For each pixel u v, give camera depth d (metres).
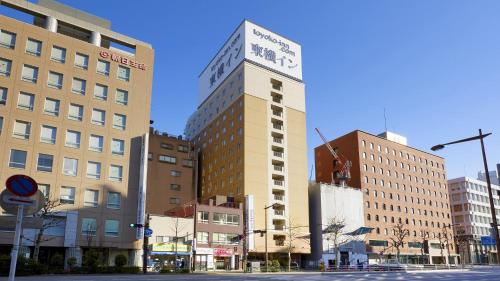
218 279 31.20
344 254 85.75
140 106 56.75
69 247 46.88
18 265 34.56
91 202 49.97
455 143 21.42
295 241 78.56
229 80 91.12
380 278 35.41
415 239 105.06
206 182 93.44
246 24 88.62
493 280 32.78
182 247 60.06
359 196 93.56
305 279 32.53
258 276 37.41
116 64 56.44
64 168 49.28
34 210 10.58
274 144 83.31
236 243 68.56
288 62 92.56
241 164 79.19
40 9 52.97
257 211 76.25
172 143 91.50
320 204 86.00
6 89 48.06
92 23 58.75
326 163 108.19
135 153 54.88
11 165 46.31
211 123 96.56
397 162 108.31
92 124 52.50
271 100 86.50
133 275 37.06
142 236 51.69
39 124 49.00
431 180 117.38
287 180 82.50
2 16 49.66
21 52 49.91
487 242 108.62
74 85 52.53
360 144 100.50
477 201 135.50
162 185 87.19
